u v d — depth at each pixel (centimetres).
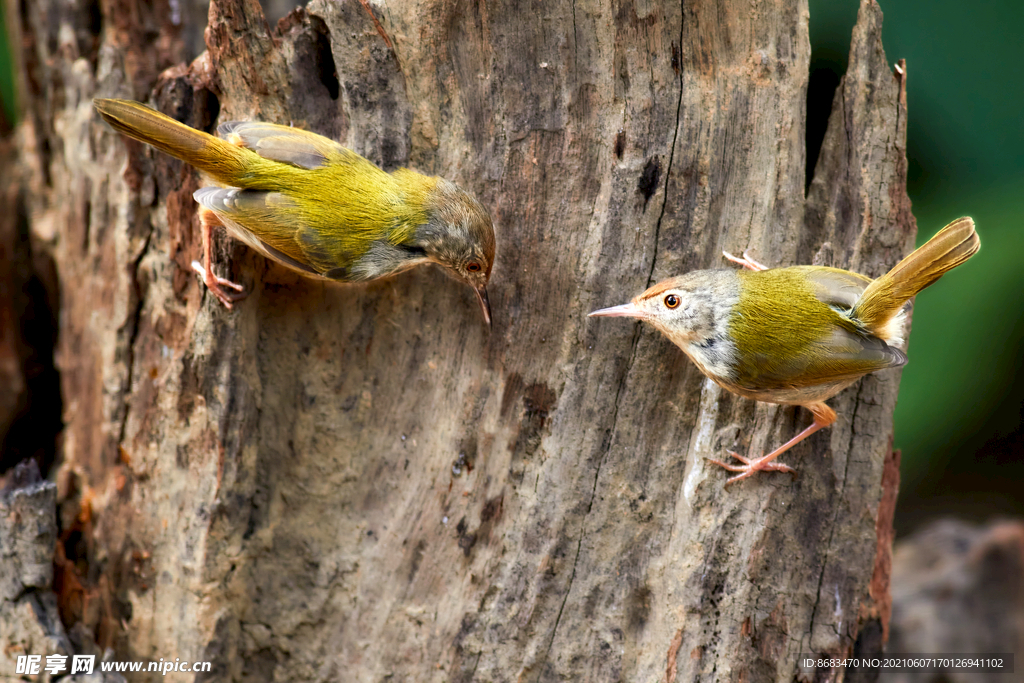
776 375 840
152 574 1065
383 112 977
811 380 837
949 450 1575
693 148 912
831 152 955
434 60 957
